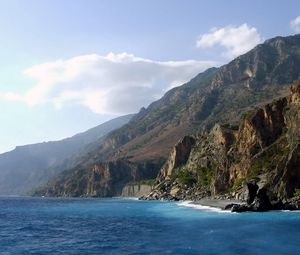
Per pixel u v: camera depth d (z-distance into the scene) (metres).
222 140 198.25
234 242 56.47
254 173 142.50
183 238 61.84
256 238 59.41
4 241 68.12
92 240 66.56
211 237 61.47
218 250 51.31
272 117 163.38
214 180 171.25
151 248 55.06
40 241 67.62
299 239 58.28
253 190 108.38
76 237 71.25
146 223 89.00
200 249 52.31
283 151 141.62
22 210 159.75
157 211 124.06
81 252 55.53
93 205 186.25
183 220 89.50
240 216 91.81
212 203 133.50
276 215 92.38
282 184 120.00
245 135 169.25
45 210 157.25
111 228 82.94
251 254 48.53
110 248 57.50
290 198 117.31
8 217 122.50
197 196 188.25
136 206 160.62
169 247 54.84
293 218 85.62
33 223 100.69
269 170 138.50
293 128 141.75
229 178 167.00
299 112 141.62
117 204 185.62
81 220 106.38
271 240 57.59
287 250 50.75
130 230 77.00
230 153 172.62
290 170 121.12
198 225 77.62
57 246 61.72
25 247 61.34
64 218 115.25
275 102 165.75
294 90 149.38
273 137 161.00
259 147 161.12
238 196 141.62
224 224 77.19
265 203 104.62
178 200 196.88
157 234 68.50
